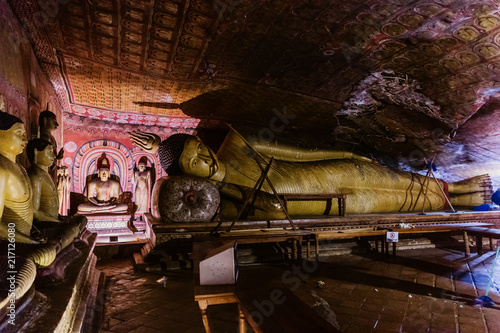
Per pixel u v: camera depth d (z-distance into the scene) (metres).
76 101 7.85
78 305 3.29
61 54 5.47
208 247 3.79
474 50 4.85
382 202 8.63
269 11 4.30
